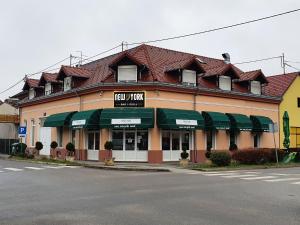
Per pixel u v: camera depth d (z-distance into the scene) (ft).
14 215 31.55
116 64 98.43
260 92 122.42
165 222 29.17
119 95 96.99
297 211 33.78
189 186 50.98
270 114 124.06
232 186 51.42
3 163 98.43
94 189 47.26
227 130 112.06
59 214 31.99
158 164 92.99
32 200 38.99
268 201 39.01
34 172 71.15
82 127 98.17
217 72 110.11
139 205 36.27
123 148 97.96
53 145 110.32
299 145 132.67
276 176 66.80
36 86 135.13
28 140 138.41
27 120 140.05
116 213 32.45
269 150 101.09
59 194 43.01
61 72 114.01
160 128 96.48
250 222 29.37
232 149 107.04
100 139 99.55
